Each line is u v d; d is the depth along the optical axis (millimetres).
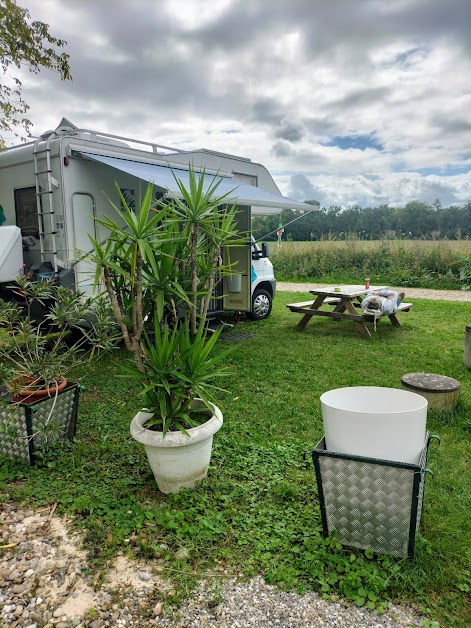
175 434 2852
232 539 2541
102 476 3188
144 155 7086
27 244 6359
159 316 2854
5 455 3422
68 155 5969
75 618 2033
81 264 6027
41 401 3354
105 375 5527
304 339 7562
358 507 2363
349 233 17844
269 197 7535
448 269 14867
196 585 2221
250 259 8508
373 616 2035
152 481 3141
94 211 6297
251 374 5641
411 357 6375
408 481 2227
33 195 6348
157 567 2330
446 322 8914
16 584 2230
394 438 2291
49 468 3277
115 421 4145
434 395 4145
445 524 2604
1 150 6547
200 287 3273
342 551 2424
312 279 16500
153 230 2830
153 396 3053
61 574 2291
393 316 8438
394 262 15977
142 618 2041
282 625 2006
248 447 3637
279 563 2354
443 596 2133
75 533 2590
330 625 1999
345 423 2344
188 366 2973
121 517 2701
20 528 2633
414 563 2303
